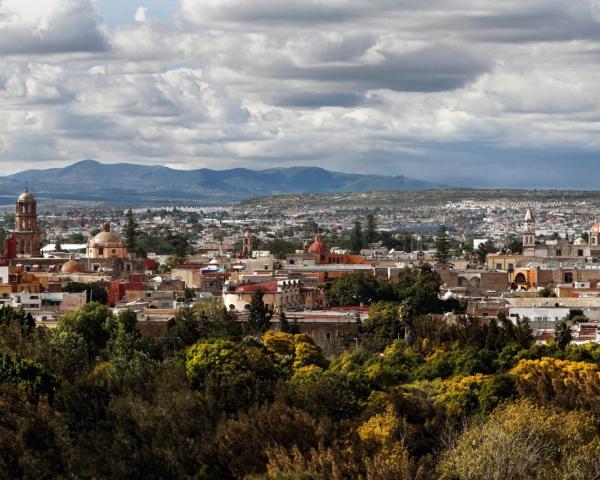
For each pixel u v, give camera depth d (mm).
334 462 199500
